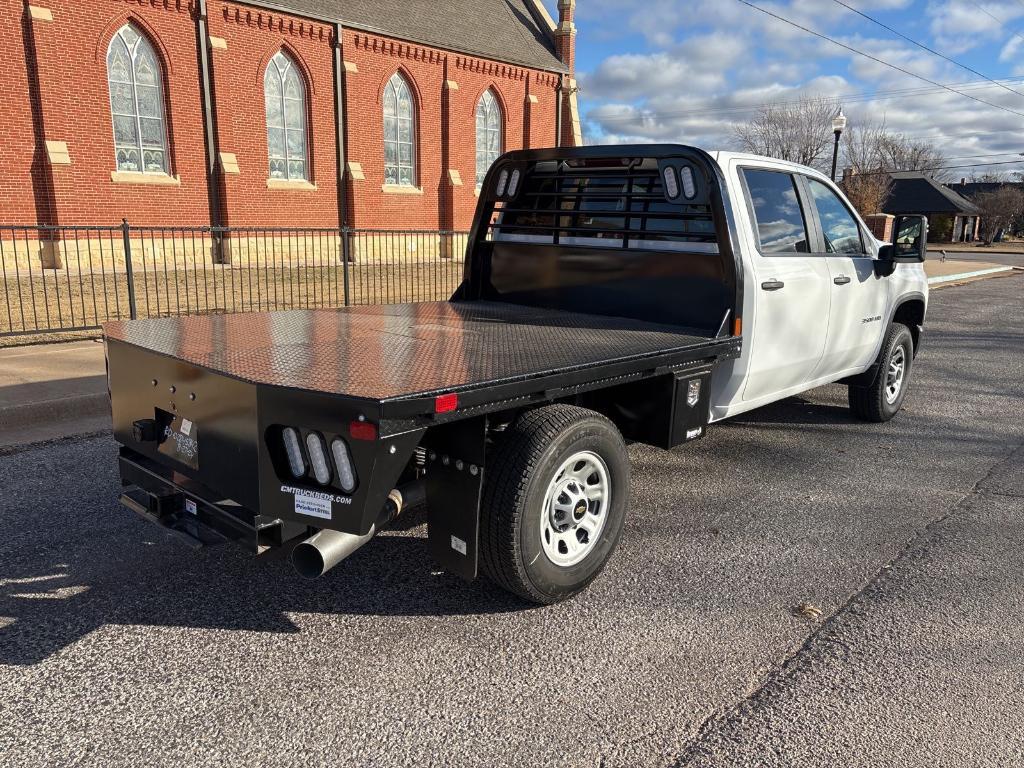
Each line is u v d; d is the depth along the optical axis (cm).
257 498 271
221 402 280
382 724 253
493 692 271
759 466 537
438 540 314
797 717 260
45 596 334
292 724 252
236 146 1991
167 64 1822
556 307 516
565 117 2964
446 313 487
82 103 1692
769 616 329
